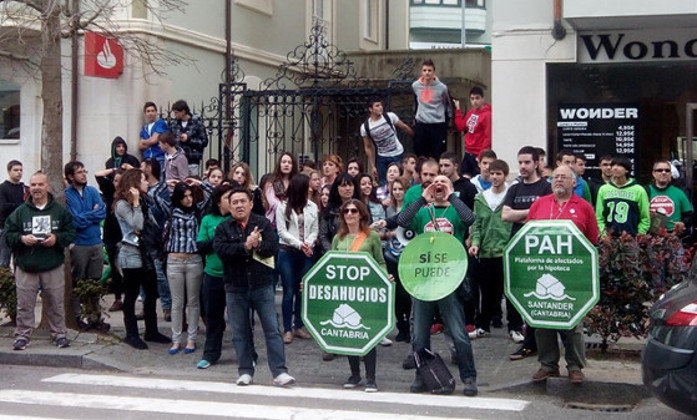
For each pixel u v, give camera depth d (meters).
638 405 9.19
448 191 9.98
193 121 16.50
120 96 17.28
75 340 11.45
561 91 14.96
